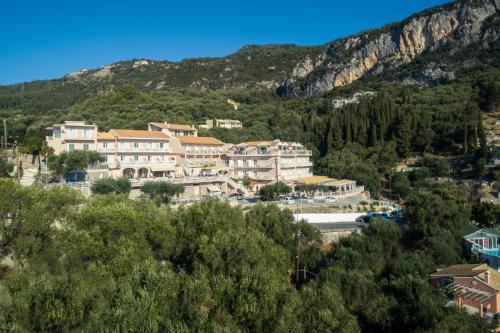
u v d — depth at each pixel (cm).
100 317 2144
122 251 3055
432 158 12281
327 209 7656
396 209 7906
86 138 8631
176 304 2423
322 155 14212
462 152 12425
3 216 3419
